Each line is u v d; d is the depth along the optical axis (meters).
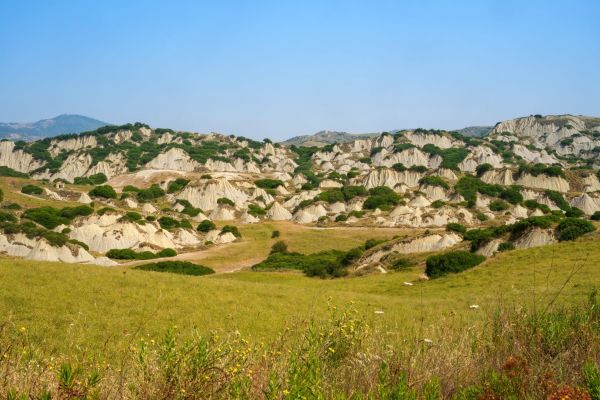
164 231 97.56
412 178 178.50
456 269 44.81
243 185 163.25
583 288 23.86
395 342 10.20
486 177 168.00
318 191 156.50
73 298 23.69
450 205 126.94
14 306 21.70
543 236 55.62
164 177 175.75
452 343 9.80
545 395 7.17
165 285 27.72
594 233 41.59
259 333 18.95
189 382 6.95
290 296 28.19
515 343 9.20
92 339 17.38
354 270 64.31
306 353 8.56
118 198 145.38
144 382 7.04
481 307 21.16
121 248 89.38
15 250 75.88
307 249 94.69
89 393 6.76
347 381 7.87
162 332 19.27
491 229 71.19
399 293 36.75
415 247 69.12
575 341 9.15
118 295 24.81
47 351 13.60
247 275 61.59
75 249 75.44
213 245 98.56
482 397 7.13
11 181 147.75
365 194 148.75
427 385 7.23
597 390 6.89
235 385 6.99
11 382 7.30
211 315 22.69
